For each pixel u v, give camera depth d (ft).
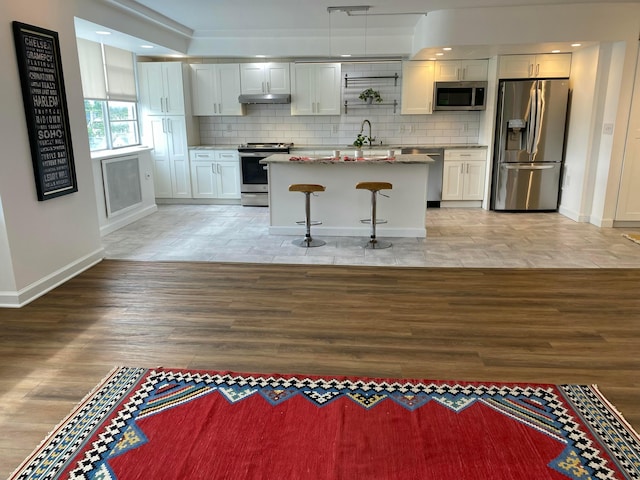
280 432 6.81
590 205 19.60
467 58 22.03
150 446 6.52
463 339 9.59
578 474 6.01
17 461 6.26
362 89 23.65
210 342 9.50
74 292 12.15
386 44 21.74
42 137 11.91
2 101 10.72
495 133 21.77
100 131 19.98
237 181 23.85
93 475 6.01
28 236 11.59
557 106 20.56
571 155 20.54
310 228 17.79
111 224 18.65
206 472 6.05
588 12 16.85
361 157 17.33
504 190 21.67
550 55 20.54
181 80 22.71
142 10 16.97
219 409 7.33
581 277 13.14
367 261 14.70
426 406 7.41
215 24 20.49
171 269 13.98
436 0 15.99
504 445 6.53
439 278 13.12
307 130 24.56
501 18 17.21
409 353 9.06
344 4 16.66
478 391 7.80
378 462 6.22
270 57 23.22
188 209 22.99
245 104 24.45
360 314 10.79
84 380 8.14
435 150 22.59
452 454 6.37
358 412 7.26
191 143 23.95
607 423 6.99
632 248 15.92
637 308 11.05
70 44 13.33
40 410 7.32
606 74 18.19
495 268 13.94
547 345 9.34
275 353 9.07
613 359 8.81
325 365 8.65
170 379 8.16
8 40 10.88
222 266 14.25
